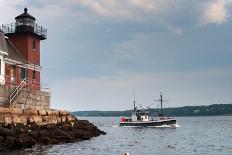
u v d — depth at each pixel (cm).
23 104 4162
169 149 3969
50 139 3675
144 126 8575
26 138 3269
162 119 8794
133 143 4656
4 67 4569
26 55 5322
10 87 4034
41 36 5644
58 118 4503
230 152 3753
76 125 4712
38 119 4100
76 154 3144
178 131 7700
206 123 14675
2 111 3581
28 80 5122
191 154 3553
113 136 5719
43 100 4616
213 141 5256
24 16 5388
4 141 3088
